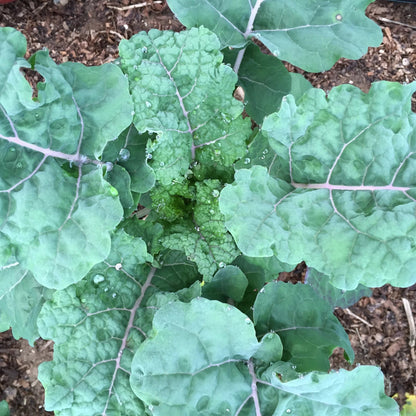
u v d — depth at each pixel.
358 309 0.81
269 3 0.50
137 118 0.45
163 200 0.52
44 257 0.41
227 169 0.52
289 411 0.44
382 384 0.42
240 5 0.50
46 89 0.39
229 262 0.50
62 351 0.46
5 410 0.69
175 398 0.41
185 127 0.48
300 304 0.49
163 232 0.53
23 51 0.38
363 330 0.81
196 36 0.45
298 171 0.46
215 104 0.47
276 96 0.57
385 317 0.81
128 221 0.51
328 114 0.44
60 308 0.47
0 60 0.37
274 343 0.45
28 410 0.77
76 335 0.47
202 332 0.42
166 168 0.48
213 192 0.50
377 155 0.44
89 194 0.43
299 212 0.44
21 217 0.41
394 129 0.43
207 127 0.49
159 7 0.82
